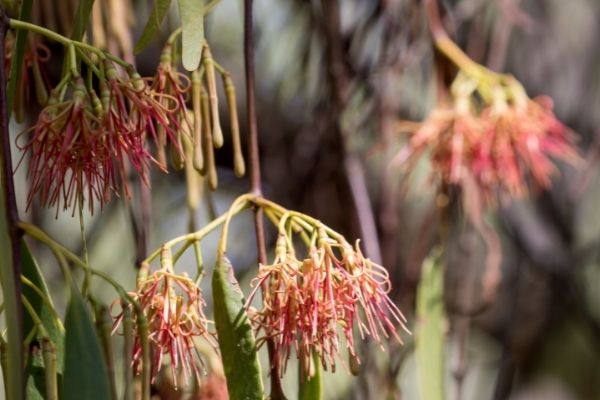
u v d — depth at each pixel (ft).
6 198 1.89
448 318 2.93
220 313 2.00
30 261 1.99
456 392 2.83
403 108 3.09
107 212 3.01
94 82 2.22
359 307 2.57
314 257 2.00
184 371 1.99
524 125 2.70
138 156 1.97
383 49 2.86
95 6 2.38
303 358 2.00
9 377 1.86
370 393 2.72
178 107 2.05
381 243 2.95
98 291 2.98
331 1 2.83
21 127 2.86
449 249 3.05
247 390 2.00
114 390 1.92
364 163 3.05
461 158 2.70
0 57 1.92
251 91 2.11
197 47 2.00
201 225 2.96
